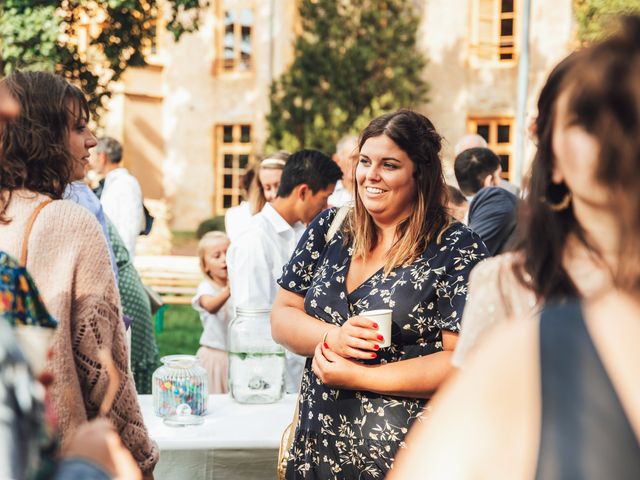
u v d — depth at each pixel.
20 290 1.47
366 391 2.29
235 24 21.62
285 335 2.46
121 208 6.16
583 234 1.16
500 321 1.49
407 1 18.03
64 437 1.79
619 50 0.99
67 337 1.82
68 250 1.85
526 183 1.29
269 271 3.58
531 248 1.27
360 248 2.43
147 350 4.34
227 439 2.82
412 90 17.67
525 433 0.89
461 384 0.94
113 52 12.64
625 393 0.87
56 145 1.92
